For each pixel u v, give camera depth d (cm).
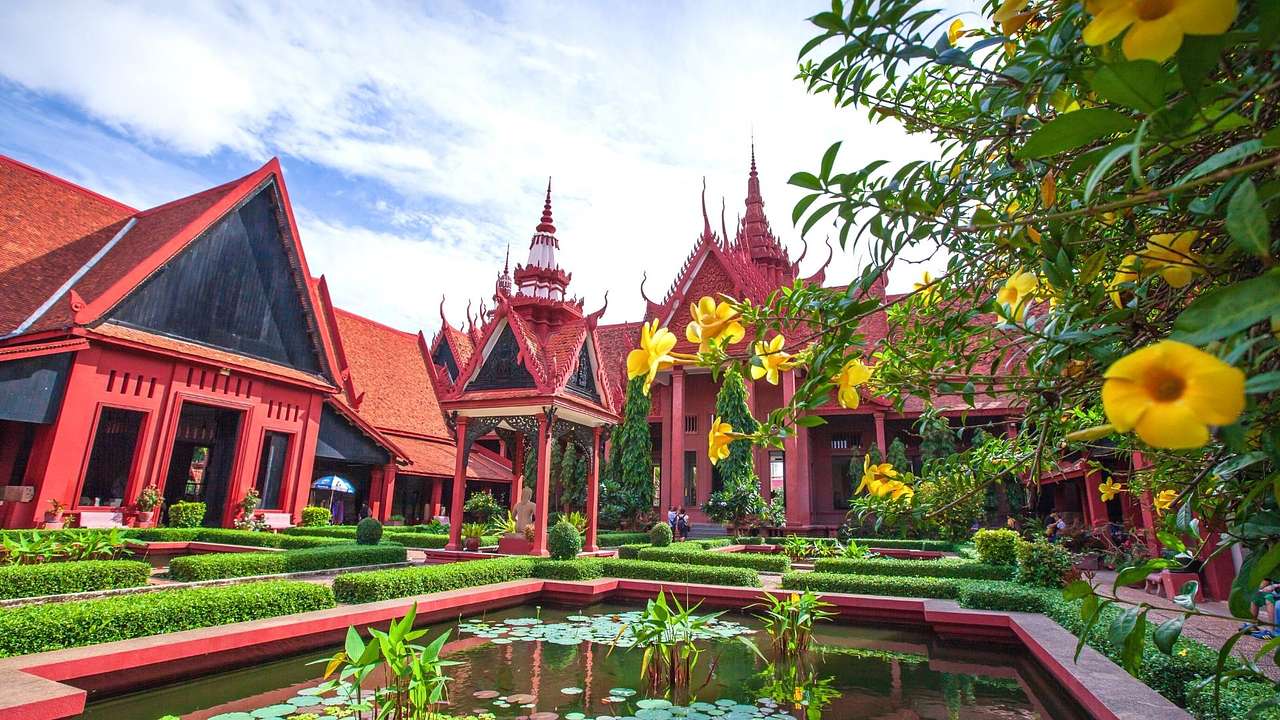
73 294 1390
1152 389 57
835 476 2562
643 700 491
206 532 1484
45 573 751
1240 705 335
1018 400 184
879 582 905
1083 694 437
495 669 579
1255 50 79
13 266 1546
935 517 211
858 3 118
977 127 145
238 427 1756
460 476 1355
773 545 1836
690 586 952
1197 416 53
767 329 166
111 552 1019
